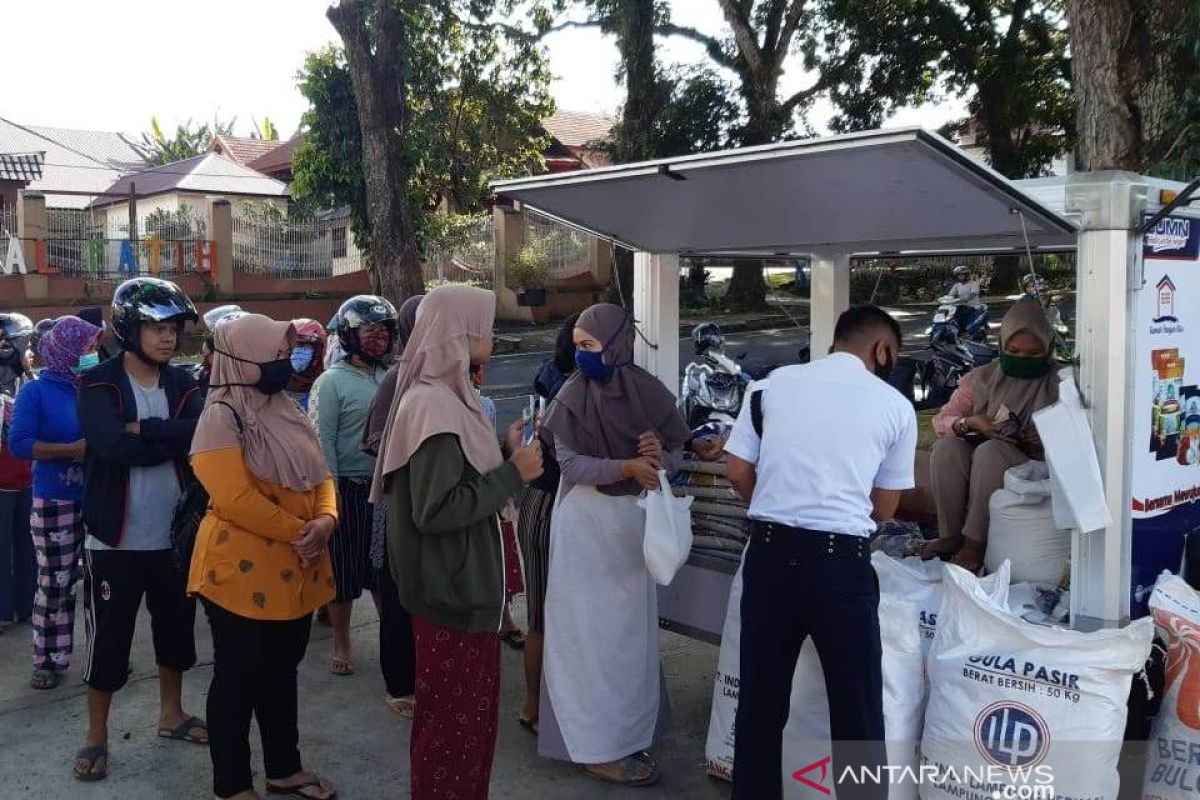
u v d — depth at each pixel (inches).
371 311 177.0
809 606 114.7
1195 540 132.8
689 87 765.3
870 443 115.1
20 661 193.0
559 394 146.9
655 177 136.9
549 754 147.1
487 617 118.3
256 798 132.6
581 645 143.6
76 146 1599.4
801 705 130.3
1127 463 122.3
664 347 189.8
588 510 143.6
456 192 921.5
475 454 114.5
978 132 920.3
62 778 147.5
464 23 758.5
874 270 425.7
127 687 181.0
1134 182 118.9
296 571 132.2
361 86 642.2
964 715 117.9
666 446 146.4
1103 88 396.8
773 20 752.3
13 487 208.4
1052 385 146.6
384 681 182.2
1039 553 135.5
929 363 422.9
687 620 161.3
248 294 843.4
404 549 116.3
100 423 139.9
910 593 132.5
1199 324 133.7
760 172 129.0
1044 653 114.3
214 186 1115.3
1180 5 378.6
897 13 776.9
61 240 789.9
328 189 808.3
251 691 130.4
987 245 178.7
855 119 820.0
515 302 901.2
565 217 167.3
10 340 240.5
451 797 120.1
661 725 157.2
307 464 134.1
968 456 150.8
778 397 120.2
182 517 138.8
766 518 117.6
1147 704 124.2
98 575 144.7
